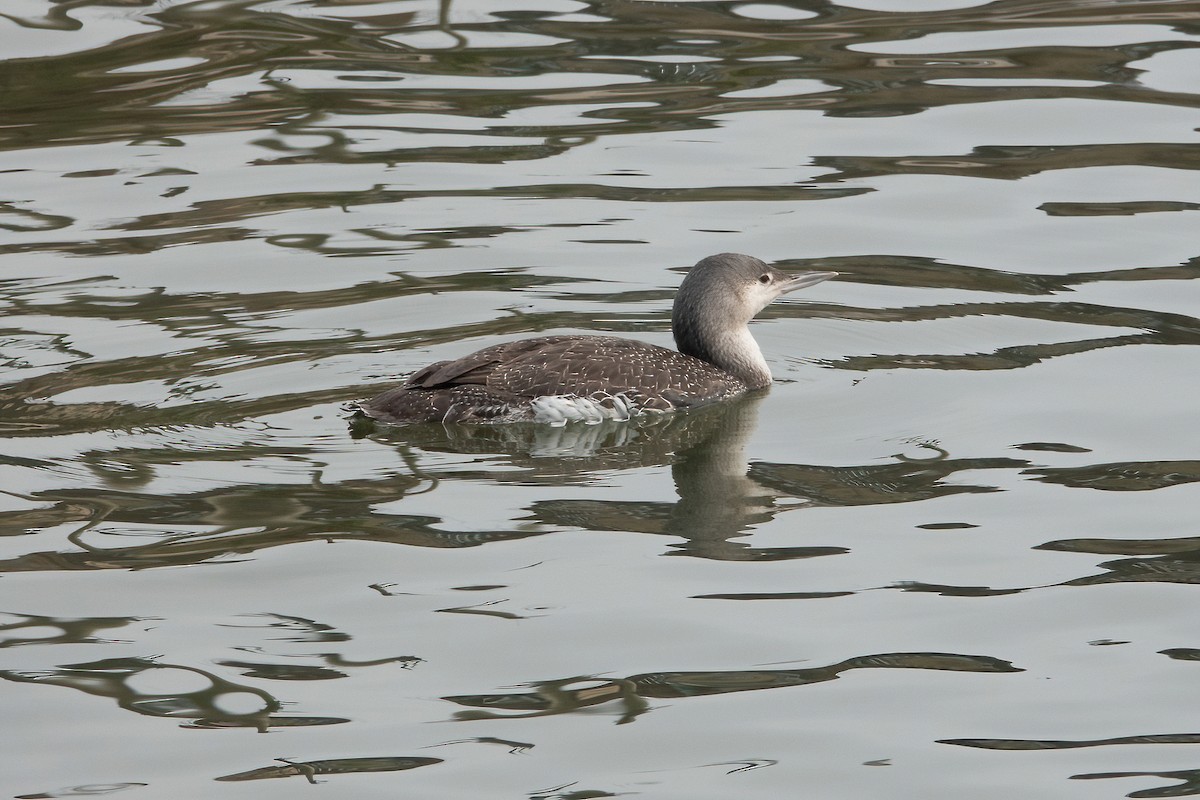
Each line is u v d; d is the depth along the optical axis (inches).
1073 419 525.7
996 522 453.1
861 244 693.9
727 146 799.7
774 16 977.5
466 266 669.3
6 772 338.6
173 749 346.9
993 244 691.4
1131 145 788.0
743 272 576.7
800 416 542.0
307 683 372.5
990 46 920.3
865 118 828.6
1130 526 448.5
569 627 396.8
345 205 733.3
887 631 394.0
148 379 555.8
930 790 332.5
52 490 470.0
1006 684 370.6
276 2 997.2
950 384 560.7
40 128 822.5
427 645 388.8
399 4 996.6
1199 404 533.3
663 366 550.6
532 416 523.8
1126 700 362.9
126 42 926.4
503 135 813.9
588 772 338.6
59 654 383.2
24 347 583.5
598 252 684.7
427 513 459.8
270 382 556.4
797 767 340.8
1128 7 978.7
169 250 684.1
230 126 825.5
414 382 526.6
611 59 914.7
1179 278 648.4
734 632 394.3
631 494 476.7
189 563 427.5
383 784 335.0
